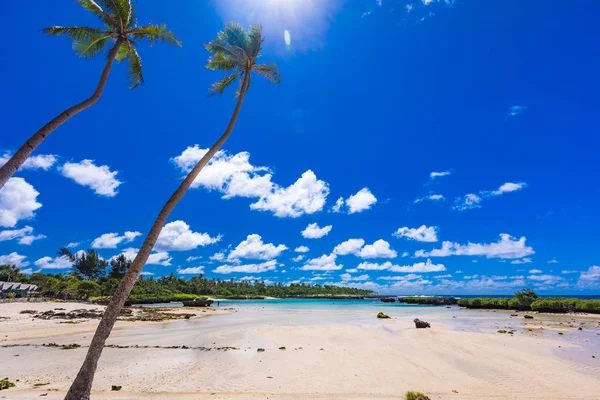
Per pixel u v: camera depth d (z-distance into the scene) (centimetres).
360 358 1747
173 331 2995
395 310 6794
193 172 1122
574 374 1444
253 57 1523
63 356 1777
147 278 13475
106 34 1260
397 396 1125
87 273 12162
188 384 1279
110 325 886
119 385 1260
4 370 1477
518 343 2214
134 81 1446
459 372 1470
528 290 6650
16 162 878
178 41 1358
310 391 1190
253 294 19000
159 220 1001
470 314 5347
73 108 1042
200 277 17025
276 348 2058
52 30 1211
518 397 1130
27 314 3956
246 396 1102
